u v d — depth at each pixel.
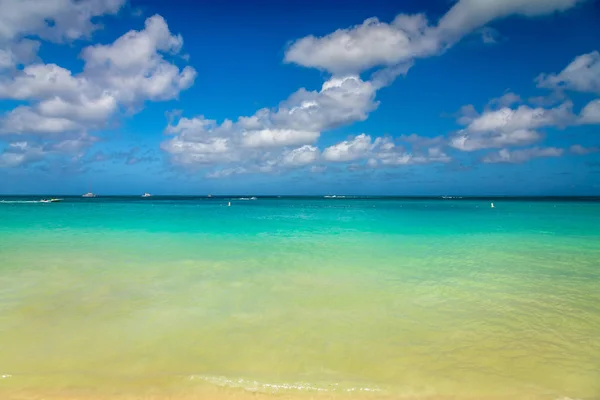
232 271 10.18
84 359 5.30
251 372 5.03
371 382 4.83
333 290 8.51
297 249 13.67
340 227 21.84
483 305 7.55
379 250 13.53
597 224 23.66
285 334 6.14
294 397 4.57
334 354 5.52
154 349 5.60
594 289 8.62
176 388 4.68
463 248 14.05
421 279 9.47
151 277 9.48
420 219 28.78
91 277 9.41
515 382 4.85
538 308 7.38
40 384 4.71
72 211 37.19
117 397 4.50
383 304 7.58
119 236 16.91
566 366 5.22
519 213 36.81
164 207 50.84
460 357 5.46
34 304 7.38
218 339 5.95
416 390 4.70
